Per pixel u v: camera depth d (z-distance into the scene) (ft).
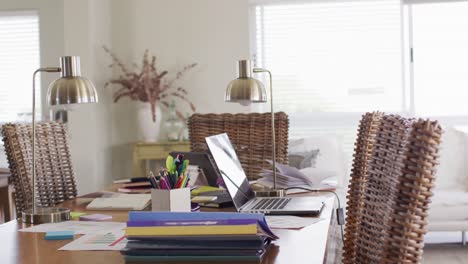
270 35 18.38
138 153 17.15
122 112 18.47
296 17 18.25
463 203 14.06
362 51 17.98
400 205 4.20
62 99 6.22
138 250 4.29
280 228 5.52
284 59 18.34
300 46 18.25
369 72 17.95
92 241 5.05
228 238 4.22
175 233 4.26
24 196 7.67
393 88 17.87
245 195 7.13
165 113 18.49
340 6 18.03
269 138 9.82
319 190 8.29
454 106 17.71
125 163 18.58
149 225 4.31
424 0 17.51
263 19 18.39
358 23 17.98
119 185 9.11
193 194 7.80
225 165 6.78
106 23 17.89
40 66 19.40
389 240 4.26
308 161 15.25
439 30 17.71
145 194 7.66
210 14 18.16
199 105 18.26
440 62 17.72
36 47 19.47
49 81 19.38
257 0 18.29
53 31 19.22
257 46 18.48
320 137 16.14
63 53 19.21
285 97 18.35
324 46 18.15
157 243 4.28
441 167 15.75
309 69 18.22
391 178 4.74
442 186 15.58
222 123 10.09
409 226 4.08
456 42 17.65
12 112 19.65
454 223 14.05
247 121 9.95
